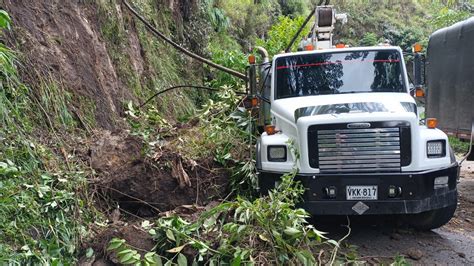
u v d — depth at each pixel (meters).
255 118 7.23
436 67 10.30
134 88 9.51
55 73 7.00
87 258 4.41
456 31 9.20
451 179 5.49
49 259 4.14
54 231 4.48
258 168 5.71
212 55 14.45
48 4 7.77
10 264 3.76
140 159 5.91
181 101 11.65
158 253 4.40
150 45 11.28
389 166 5.31
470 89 8.59
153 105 9.69
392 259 5.09
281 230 4.49
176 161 6.01
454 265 5.03
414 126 5.31
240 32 21.91
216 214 4.74
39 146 5.48
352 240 5.71
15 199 4.39
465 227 6.57
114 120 7.91
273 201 4.68
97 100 7.75
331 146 5.34
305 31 15.78
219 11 17.78
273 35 16.22
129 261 4.03
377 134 5.32
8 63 5.25
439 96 10.12
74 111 7.00
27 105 5.95
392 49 6.71
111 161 5.96
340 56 6.73
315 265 4.34
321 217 6.52
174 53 12.97
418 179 5.25
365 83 6.56
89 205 5.19
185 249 4.34
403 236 5.90
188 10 14.58
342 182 5.27
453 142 13.31
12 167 4.61
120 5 10.18
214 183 6.18
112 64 9.11
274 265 4.32
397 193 5.27
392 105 5.68
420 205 5.30
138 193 5.71
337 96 6.27
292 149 5.46
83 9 8.74
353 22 33.94
